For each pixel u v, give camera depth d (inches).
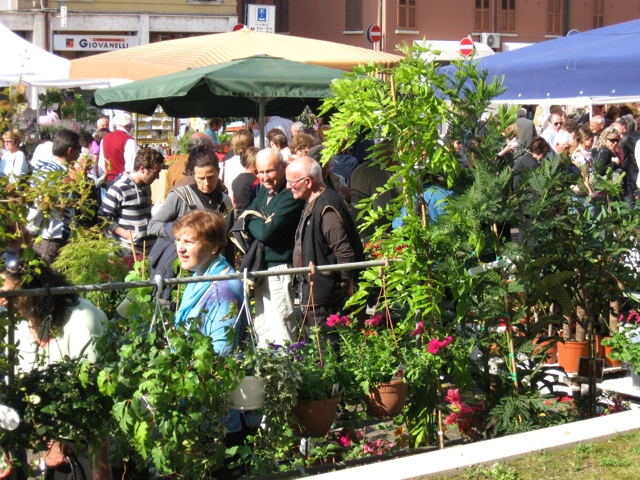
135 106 413.1
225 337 151.5
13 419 127.3
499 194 175.6
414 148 172.7
